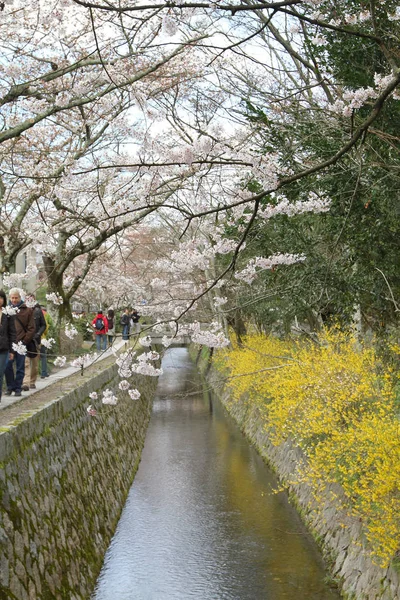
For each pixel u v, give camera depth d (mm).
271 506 10266
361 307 9641
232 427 17875
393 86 3768
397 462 5578
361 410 7512
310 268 8797
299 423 8641
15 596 5039
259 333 18953
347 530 7348
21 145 10461
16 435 6180
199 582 7605
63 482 7613
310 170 4008
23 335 8938
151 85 8984
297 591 7082
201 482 12133
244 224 8734
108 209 8062
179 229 16234
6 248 11836
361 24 6574
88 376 11836
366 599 6051
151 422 19875
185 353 47500
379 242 7664
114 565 8250
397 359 8648
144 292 22734
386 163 6672
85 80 8406
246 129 7164
